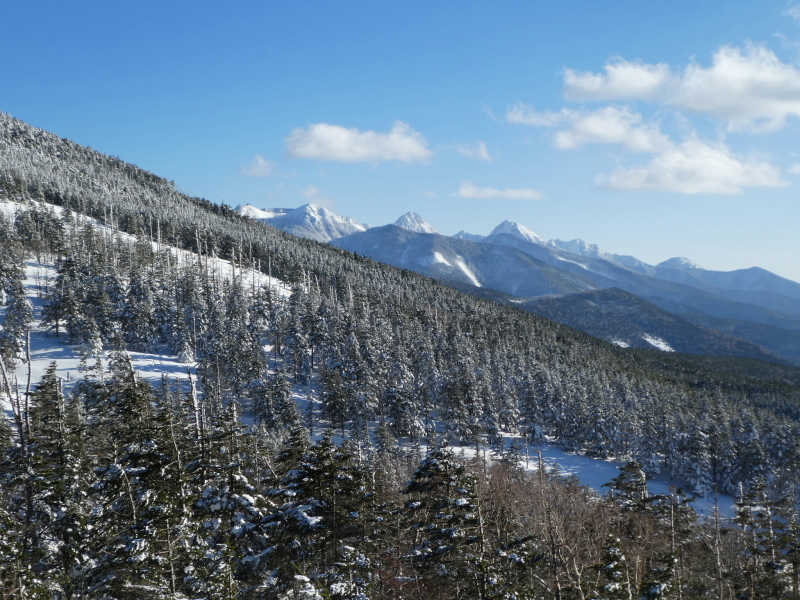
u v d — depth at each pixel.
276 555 22.48
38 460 25.14
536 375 108.25
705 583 36.41
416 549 26.58
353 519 23.19
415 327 124.81
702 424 89.00
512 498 43.50
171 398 58.53
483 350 123.56
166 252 142.00
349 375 83.25
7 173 177.88
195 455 23.75
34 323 98.62
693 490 83.00
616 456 95.62
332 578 22.02
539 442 98.50
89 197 186.62
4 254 106.25
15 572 20.45
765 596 35.31
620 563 27.05
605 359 170.50
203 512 22.67
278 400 75.94
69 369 81.69
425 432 87.25
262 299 117.25
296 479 23.45
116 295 103.62
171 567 20.45
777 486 90.12
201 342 103.31
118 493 22.06
